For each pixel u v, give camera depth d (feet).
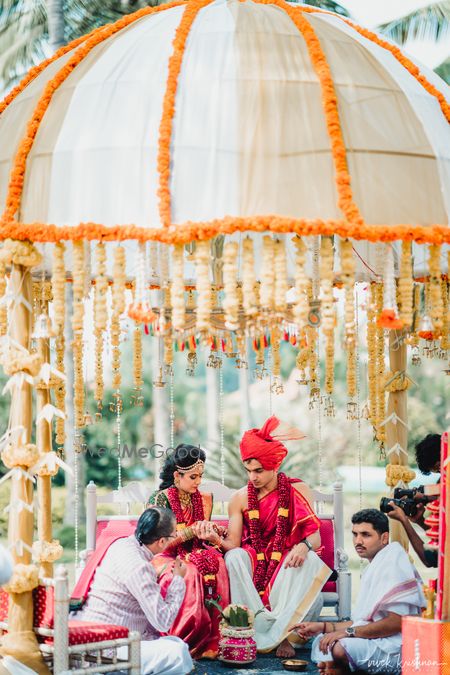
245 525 23.97
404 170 19.47
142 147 19.08
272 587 22.63
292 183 18.78
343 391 79.92
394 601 19.70
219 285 26.68
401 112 20.11
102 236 18.67
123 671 18.89
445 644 17.31
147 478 73.15
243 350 24.67
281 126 19.08
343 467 78.54
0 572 16.28
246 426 62.64
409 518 22.15
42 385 22.97
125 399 75.77
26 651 17.81
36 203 19.58
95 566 20.25
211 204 18.66
